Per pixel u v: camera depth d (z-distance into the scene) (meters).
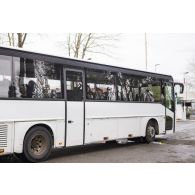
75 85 11.18
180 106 42.59
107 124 12.48
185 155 11.58
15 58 9.38
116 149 13.20
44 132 10.03
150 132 15.12
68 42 24.62
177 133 20.77
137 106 14.25
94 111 11.88
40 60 10.08
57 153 11.98
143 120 14.64
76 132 11.09
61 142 10.55
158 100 15.80
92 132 11.77
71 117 10.91
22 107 9.41
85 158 10.82
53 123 10.30
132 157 11.09
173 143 15.32
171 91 16.91
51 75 10.38
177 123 33.62
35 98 9.80
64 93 10.72
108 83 12.67
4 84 9.05
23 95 9.50
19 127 9.30
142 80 14.69
